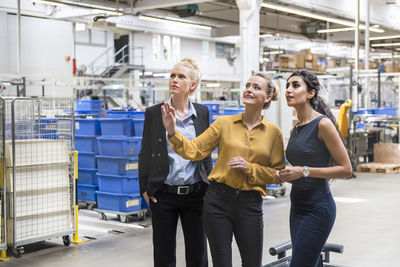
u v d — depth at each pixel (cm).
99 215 743
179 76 323
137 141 707
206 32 2645
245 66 1173
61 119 591
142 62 2347
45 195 535
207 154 297
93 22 1529
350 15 1786
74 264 497
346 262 498
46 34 1983
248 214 287
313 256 275
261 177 286
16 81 1377
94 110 1110
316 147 275
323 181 276
